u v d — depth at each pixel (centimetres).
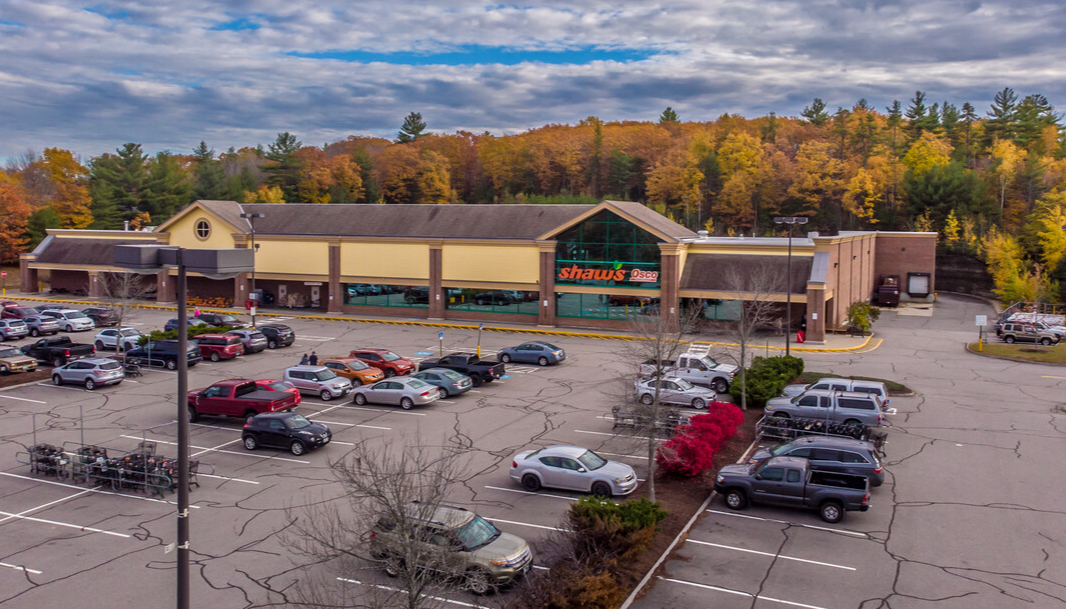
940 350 4981
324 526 2006
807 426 2898
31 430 3159
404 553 1409
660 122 19488
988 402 3584
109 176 12231
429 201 14925
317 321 6303
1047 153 13775
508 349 4612
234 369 4366
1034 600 1742
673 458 2539
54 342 4569
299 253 6750
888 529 2153
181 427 1358
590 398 3675
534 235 6019
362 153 15112
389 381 3547
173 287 7269
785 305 5556
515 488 2464
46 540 2100
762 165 13100
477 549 1788
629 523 1934
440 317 6303
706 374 3825
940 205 11156
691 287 5525
